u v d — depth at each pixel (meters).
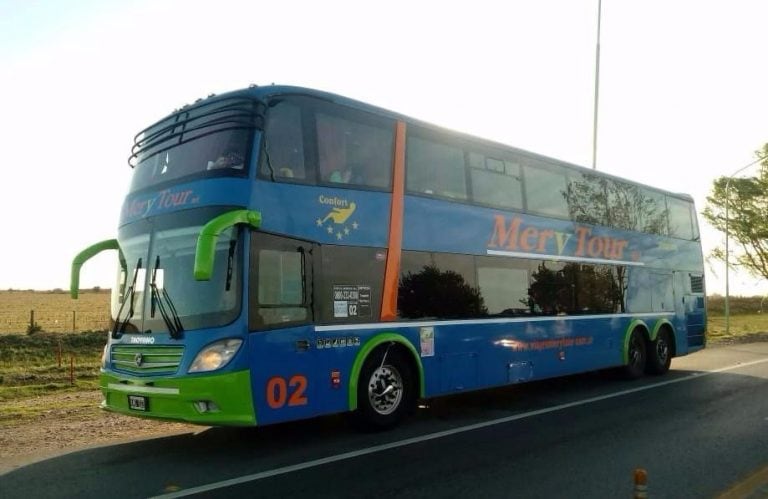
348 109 8.81
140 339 7.72
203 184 7.68
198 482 6.43
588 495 5.95
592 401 11.45
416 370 9.28
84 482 6.48
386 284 8.91
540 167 12.22
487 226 10.73
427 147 9.88
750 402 11.09
